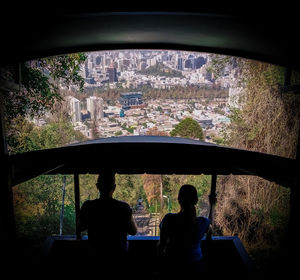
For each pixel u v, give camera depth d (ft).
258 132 24.48
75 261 10.23
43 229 25.89
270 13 6.50
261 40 8.02
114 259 6.79
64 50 9.59
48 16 6.72
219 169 11.05
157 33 8.50
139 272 9.78
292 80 14.39
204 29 7.95
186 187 6.58
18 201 24.52
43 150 10.04
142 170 11.47
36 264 9.46
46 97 23.91
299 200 8.67
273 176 9.46
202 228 6.57
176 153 11.44
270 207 22.22
